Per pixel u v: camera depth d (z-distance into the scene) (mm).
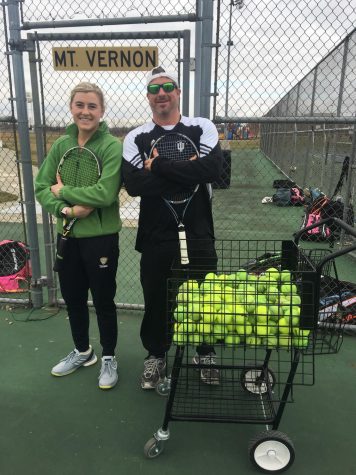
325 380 2822
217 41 3053
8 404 2584
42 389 2734
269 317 1848
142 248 2600
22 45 3295
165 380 2645
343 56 5879
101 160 2496
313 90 8586
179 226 2373
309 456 2178
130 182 2355
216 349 3203
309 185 9961
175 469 2096
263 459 2074
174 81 2338
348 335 3363
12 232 6527
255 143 13742
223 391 2666
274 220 7617
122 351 3219
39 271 3857
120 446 2244
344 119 3102
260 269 2439
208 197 2549
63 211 2465
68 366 2891
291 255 2311
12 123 3543
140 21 3062
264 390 2574
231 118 3170
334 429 2375
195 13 2996
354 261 5266
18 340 3352
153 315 2676
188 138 2365
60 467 2104
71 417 2469
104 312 2709
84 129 2459
